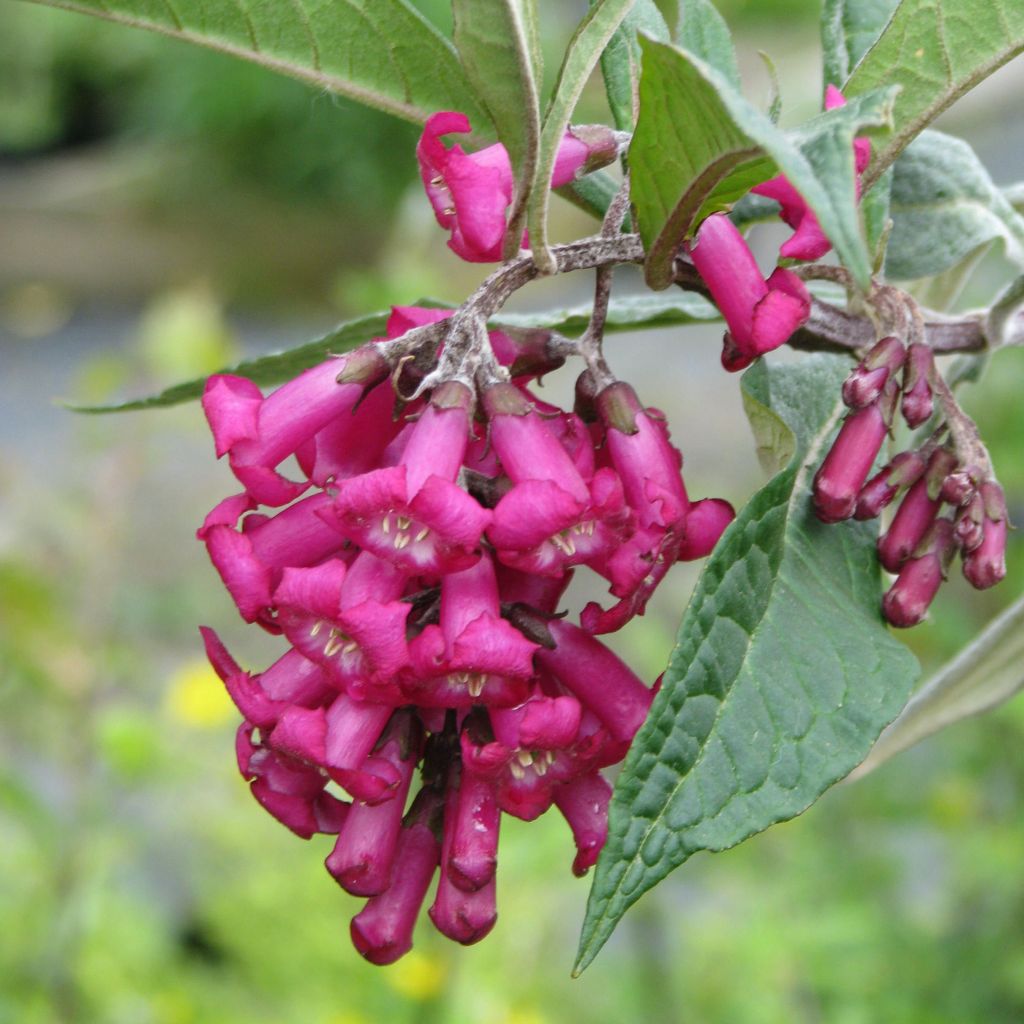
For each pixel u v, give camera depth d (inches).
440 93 10.9
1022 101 69.9
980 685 12.4
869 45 11.9
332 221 102.1
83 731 25.3
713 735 9.4
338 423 10.1
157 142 108.0
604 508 9.3
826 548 10.4
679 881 29.8
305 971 25.9
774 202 11.8
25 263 98.3
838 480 10.2
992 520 10.4
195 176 102.8
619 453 9.8
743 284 9.8
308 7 10.6
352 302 33.2
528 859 22.5
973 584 10.4
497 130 9.4
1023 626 12.0
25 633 24.9
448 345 9.6
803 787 9.4
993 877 27.9
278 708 9.7
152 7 10.7
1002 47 10.0
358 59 10.8
